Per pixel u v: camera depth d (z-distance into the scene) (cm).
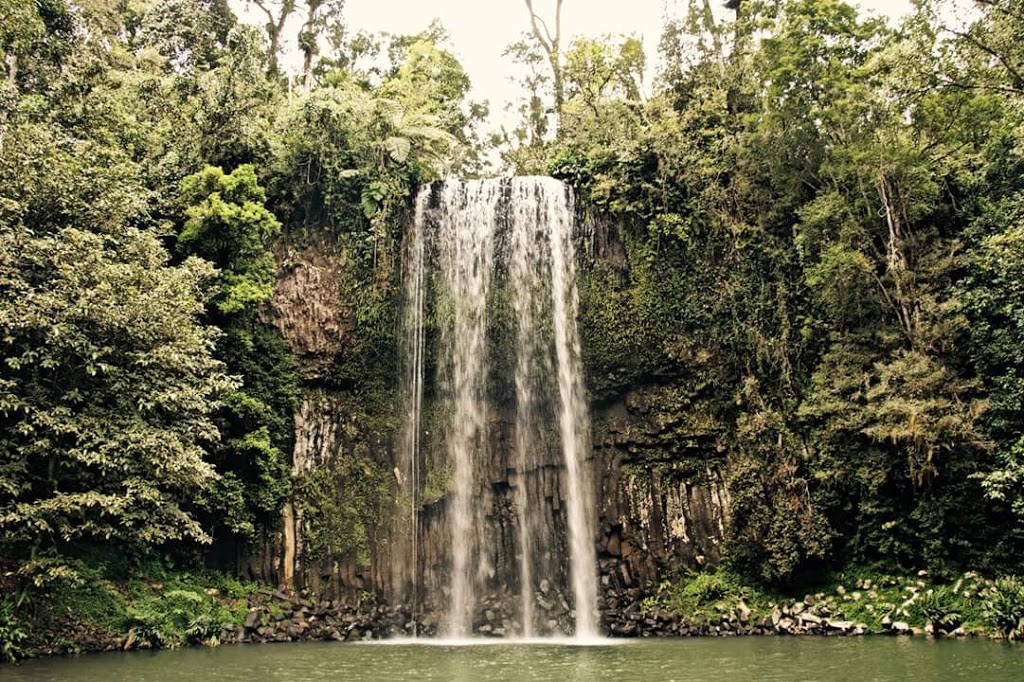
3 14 2164
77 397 1630
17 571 1566
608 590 2228
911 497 1981
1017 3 1708
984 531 1864
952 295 2038
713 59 2866
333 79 3166
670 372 2361
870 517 2009
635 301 2412
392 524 2302
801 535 1997
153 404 1689
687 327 2359
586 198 2550
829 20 2270
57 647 1569
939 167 2225
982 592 1772
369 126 2570
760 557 2053
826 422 2106
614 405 2408
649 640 1923
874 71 2155
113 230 1852
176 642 1783
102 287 1622
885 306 2125
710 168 2434
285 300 2400
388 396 2408
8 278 1600
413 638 2133
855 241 2188
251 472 2202
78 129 2203
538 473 2397
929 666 1241
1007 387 1870
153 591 1903
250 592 2094
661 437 2320
